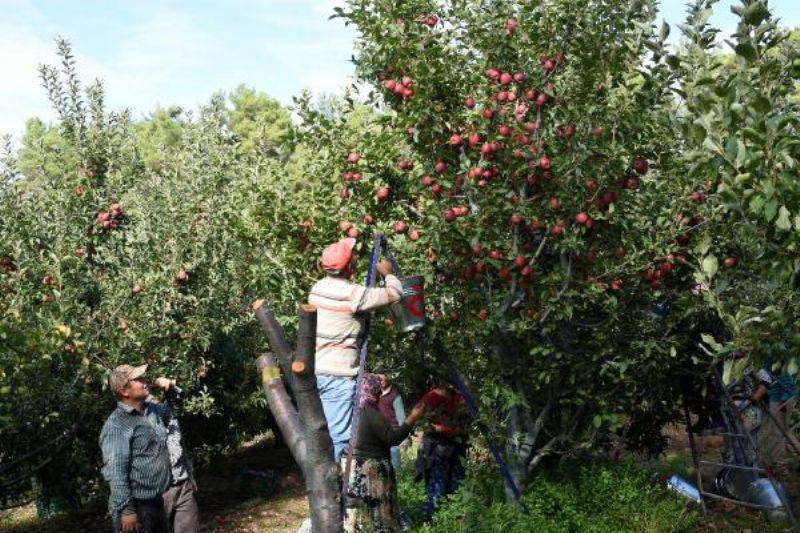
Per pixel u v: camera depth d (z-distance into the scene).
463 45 7.23
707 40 4.36
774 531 7.45
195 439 11.69
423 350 7.57
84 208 10.09
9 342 7.34
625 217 7.33
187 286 10.53
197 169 11.61
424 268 7.33
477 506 7.00
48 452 9.26
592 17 7.00
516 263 6.94
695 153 3.90
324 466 2.21
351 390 6.06
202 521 10.19
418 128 7.07
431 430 7.91
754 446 7.81
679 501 7.63
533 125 7.06
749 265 6.14
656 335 7.64
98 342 9.14
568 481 7.59
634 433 8.85
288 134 7.42
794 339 4.04
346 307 5.94
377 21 7.10
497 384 7.51
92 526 10.64
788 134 3.78
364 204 7.50
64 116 10.93
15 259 8.66
